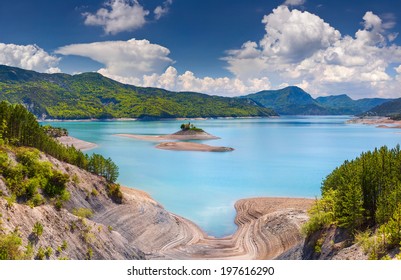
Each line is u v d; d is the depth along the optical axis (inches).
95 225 2231.8
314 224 2325.3
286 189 4758.9
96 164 3686.0
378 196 2171.5
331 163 6919.3
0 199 1786.4
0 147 2896.2
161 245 2837.1
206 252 2640.3
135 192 4025.6
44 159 3100.4
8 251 1530.5
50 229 1881.2
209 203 4097.0
